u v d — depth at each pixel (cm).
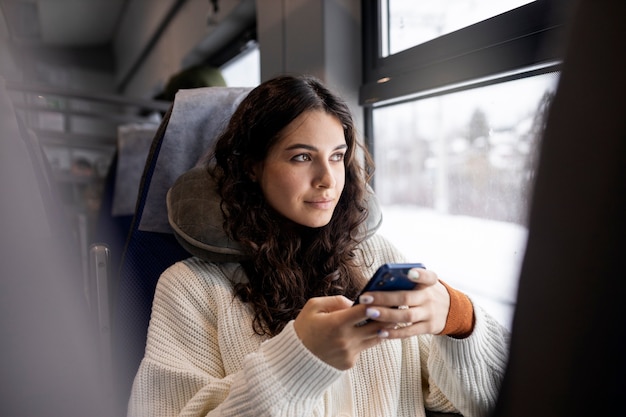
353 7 168
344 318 66
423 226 186
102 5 568
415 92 138
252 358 74
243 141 89
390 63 152
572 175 38
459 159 164
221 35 324
